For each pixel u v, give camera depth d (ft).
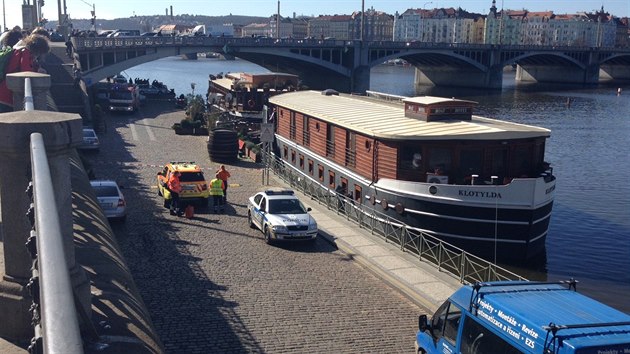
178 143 158.20
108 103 217.36
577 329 29.84
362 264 71.05
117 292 36.11
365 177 94.22
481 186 79.97
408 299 60.34
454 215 81.51
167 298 57.47
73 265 28.14
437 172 83.46
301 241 77.71
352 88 369.91
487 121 95.81
